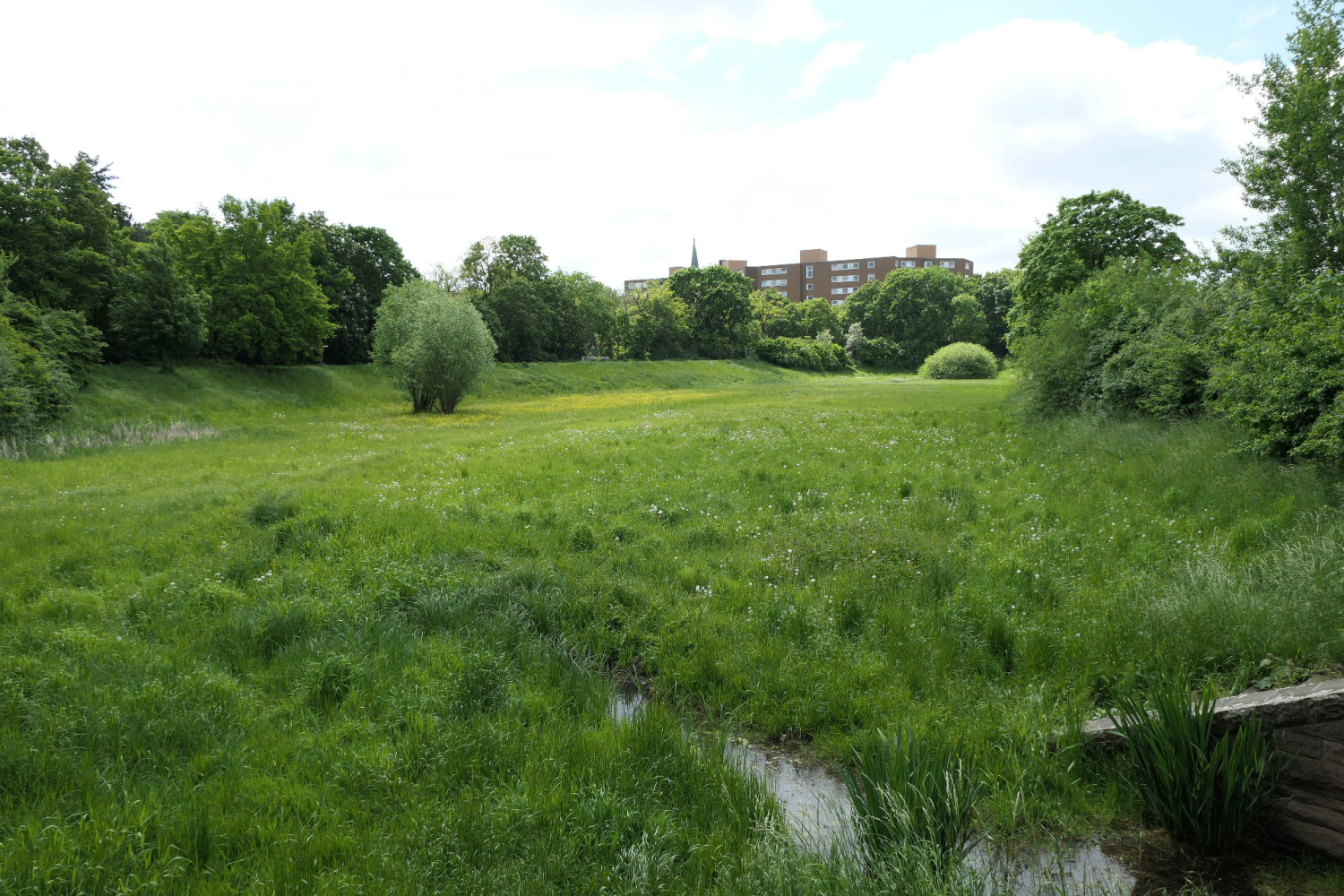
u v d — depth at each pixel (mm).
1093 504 11266
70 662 6645
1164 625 6527
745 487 13578
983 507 11500
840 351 108312
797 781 5402
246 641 7285
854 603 7789
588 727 5832
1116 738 5051
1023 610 7512
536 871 4188
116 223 41625
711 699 6508
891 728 5559
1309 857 4188
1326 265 14781
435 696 6191
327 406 45875
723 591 8547
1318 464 10359
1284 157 16297
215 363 46312
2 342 27734
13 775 4914
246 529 11242
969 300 112125
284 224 53875
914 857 3953
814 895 3887
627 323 88688
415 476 15656
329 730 5672
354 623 7793
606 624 7949
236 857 4293
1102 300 20875
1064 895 3873
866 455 16688
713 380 72750
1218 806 4398
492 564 9445
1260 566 7316
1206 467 12086
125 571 9555
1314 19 15773
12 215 35719
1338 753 4086
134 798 4645
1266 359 11688
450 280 70438
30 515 12789
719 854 4375
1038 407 22172
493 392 55719
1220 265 17562
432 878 4117
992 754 5273
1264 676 5637
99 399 34125
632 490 13438
